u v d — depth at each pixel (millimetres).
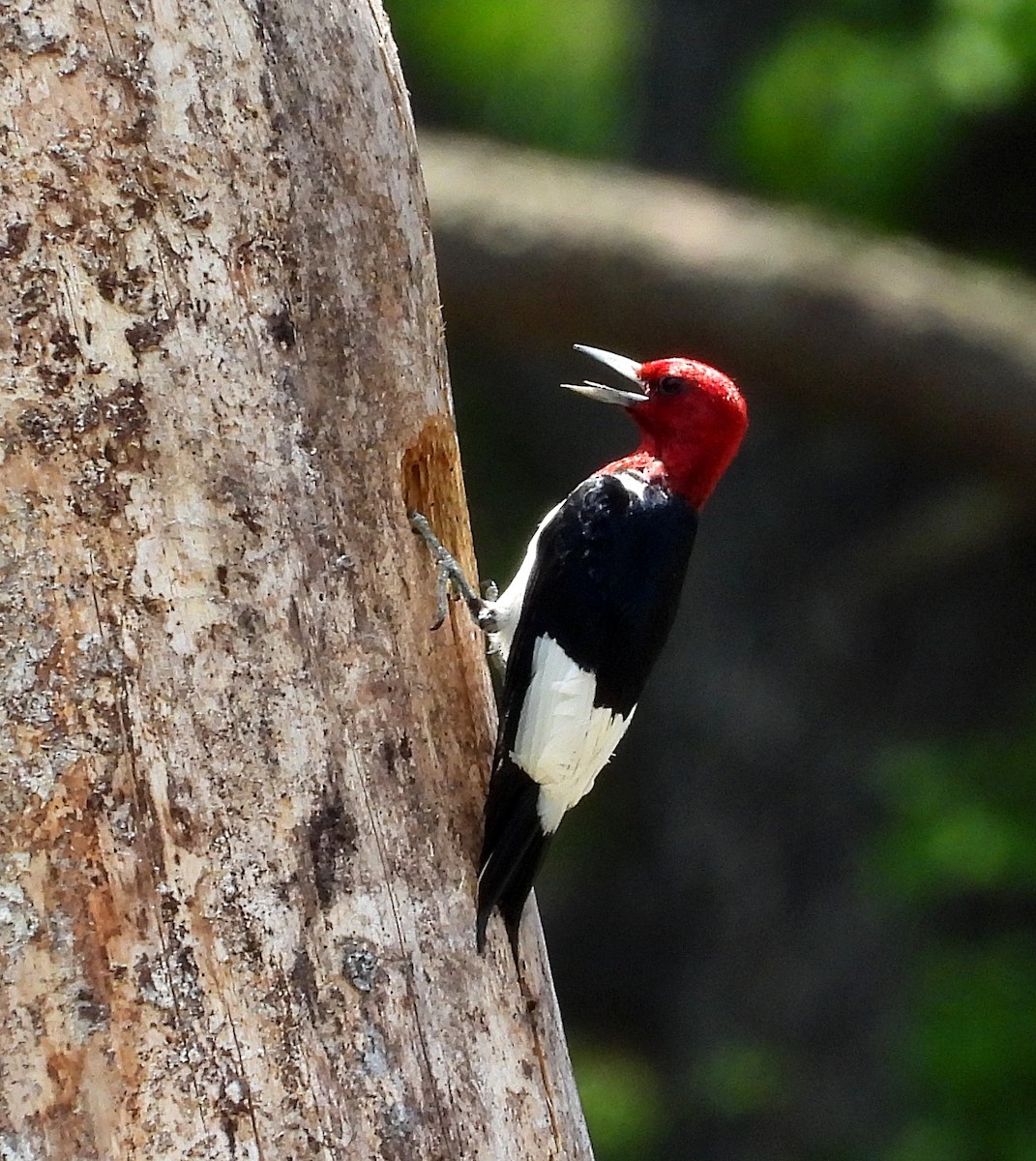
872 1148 20984
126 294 7727
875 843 20531
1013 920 20531
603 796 25328
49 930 7480
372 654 8281
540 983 8922
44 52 7629
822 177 21812
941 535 22422
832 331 18688
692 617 23125
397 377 8578
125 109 7746
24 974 7453
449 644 8859
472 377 24984
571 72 26297
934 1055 18859
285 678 7938
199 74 7906
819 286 18703
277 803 7859
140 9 7777
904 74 21250
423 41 26031
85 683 7566
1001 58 20203
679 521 9617
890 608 22609
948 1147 18234
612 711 9133
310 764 7961
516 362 24703
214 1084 7617
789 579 22875
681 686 23203
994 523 22188
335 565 8180
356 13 8547
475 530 25234
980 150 21734
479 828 8734
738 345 18844
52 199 7629
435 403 8883
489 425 25188
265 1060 7711
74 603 7582
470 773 8820
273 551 7969
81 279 7660
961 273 19844
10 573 7523
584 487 9570
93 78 7691
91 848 7535
